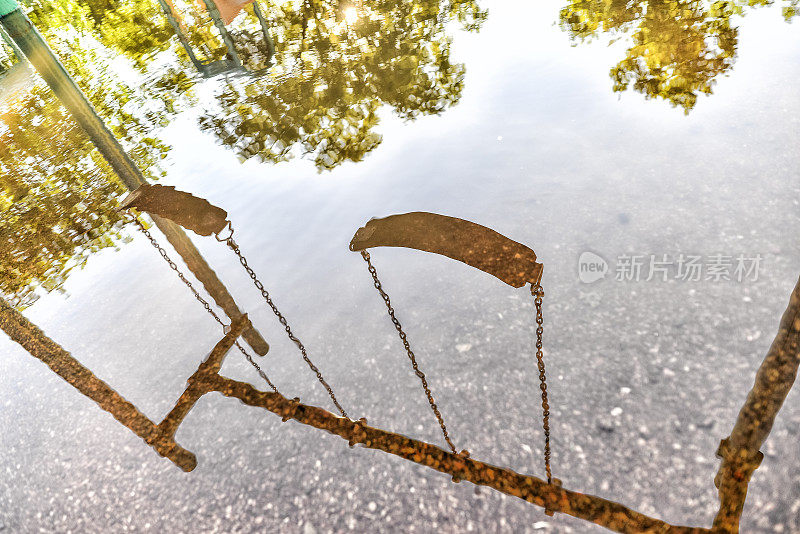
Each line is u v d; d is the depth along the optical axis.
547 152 6.10
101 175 8.73
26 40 4.46
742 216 4.36
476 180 5.96
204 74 12.52
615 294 4.05
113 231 7.16
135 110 11.30
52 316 5.85
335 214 6.13
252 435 3.87
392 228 1.97
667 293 3.92
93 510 3.65
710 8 8.68
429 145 6.97
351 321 4.66
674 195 4.84
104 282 6.18
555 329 3.96
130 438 4.14
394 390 3.90
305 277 5.34
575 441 3.21
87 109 4.80
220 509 3.40
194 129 9.48
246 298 5.26
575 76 7.71
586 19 9.86
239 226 6.41
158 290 5.77
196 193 7.21
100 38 20.50
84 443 4.21
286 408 2.94
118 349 5.11
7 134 12.38
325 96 9.37
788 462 2.77
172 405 4.34
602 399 3.39
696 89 6.45
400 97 8.58
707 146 5.33
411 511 3.10
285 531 3.18
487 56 9.25
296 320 4.85
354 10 13.78
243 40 13.58
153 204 2.84
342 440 3.64
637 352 3.60
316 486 3.38
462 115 7.49
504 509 2.99
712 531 2.11
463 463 2.48
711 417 3.11
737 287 3.79
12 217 8.25
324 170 7.11
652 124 6.04
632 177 5.25
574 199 5.20
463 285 4.71
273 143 8.19
